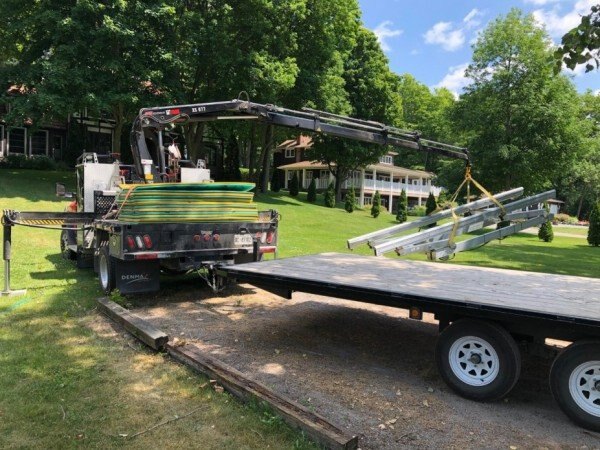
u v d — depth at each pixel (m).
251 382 3.83
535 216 7.38
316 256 7.30
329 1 23.22
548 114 25.80
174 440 3.12
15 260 9.71
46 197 18.12
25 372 4.14
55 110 16.81
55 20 17.52
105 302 6.14
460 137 31.09
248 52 21.64
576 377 3.48
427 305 4.00
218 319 6.10
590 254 17.70
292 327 5.82
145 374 4.18
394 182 49.00
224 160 34.56
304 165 42.84
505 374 3.71
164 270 8.58
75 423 3.31
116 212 6.95
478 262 13.47
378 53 32.19
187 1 20.80
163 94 19.09
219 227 6.83
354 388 4.06
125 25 17.17
